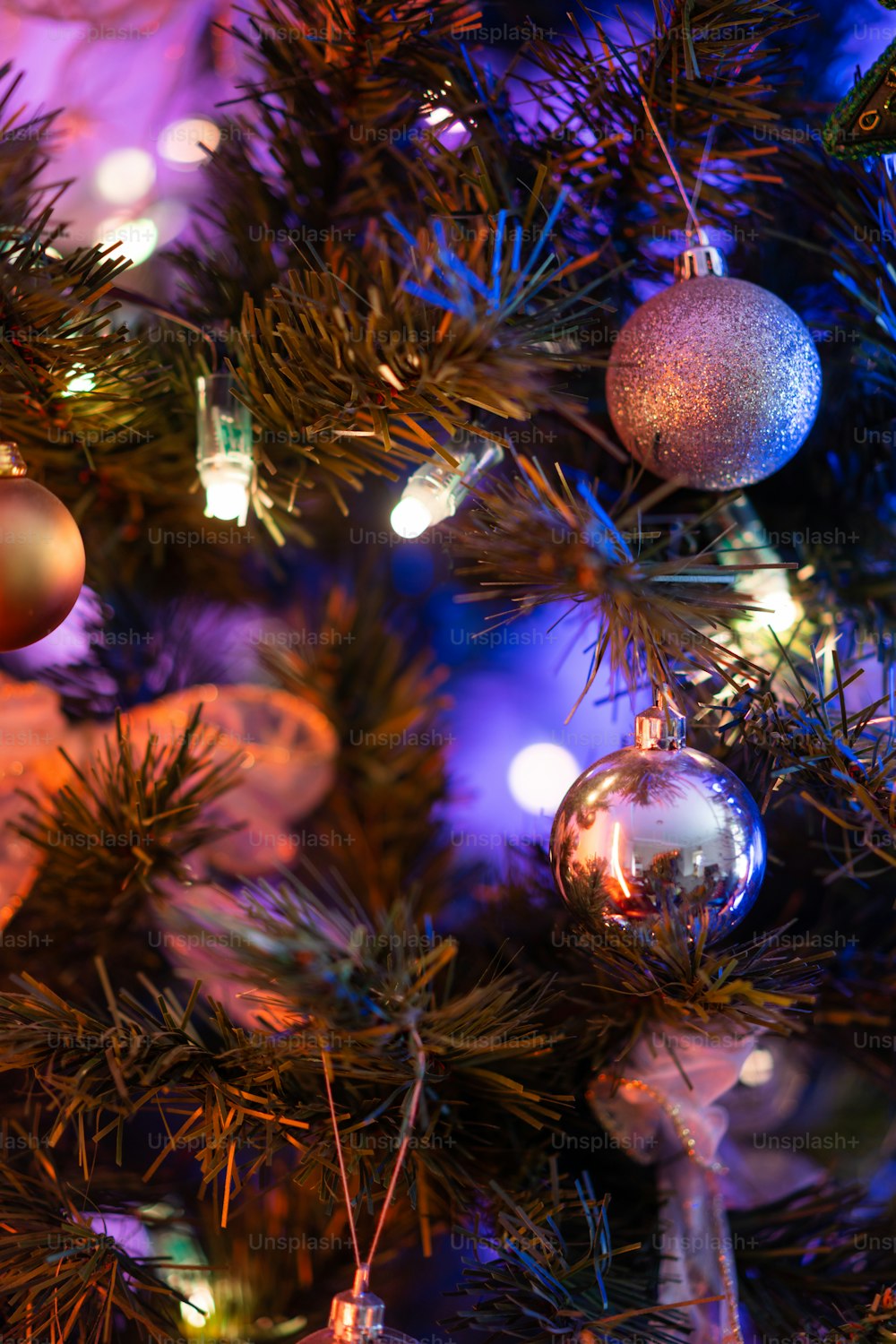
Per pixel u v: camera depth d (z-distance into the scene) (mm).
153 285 826
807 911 774
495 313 598
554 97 705
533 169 708
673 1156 706
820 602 729
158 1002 654
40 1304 651
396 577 910
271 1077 639
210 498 685
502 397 610
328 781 832
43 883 745
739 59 673
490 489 675
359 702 849
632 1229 703
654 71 675
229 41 840
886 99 650
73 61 831
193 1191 761
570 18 688
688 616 629
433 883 818
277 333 646
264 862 817
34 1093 724
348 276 707
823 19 761
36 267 654
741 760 702
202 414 684
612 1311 649
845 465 748
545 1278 627
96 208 832
